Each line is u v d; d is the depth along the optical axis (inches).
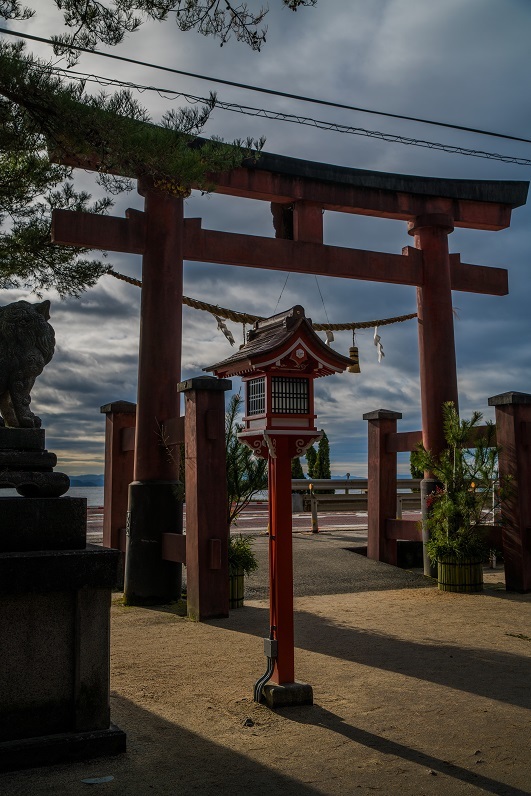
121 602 415.2
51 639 187.2
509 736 196.5
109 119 266.8
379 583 471.5
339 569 495.8
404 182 515.5
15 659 182.5
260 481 394.0
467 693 236.4
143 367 428.1
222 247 455.8
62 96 260.8
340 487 836.6
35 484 198.8
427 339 521.3
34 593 182.9
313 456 1115.3
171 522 413.4
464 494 450.3
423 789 162.9
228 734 198.7
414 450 518.0
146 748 188.4
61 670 187.3
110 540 484.7
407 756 182.4
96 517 832.3
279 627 230.2
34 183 342.0
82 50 271.3
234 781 167.2
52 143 287.6
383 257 510.6
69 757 179.6
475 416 469.1
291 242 478.0
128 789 162.4
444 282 524.1
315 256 485.1
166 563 411.2
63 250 363.9
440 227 527.2
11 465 201.5
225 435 379.2
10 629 182.7
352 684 247.1
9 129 281.3
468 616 369.7
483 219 543.8
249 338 271.7
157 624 350.9
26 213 358.3
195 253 447.8
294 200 485.4
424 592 446.9
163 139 275.1
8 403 212.2
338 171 493.0
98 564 189.2
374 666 271.1
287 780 167.8
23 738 180.4
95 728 187.3
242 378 253.9
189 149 297.4
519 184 549.0
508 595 435.8
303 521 823.7
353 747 188.7
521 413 456.1
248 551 405.4
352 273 497.7
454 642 310.5
